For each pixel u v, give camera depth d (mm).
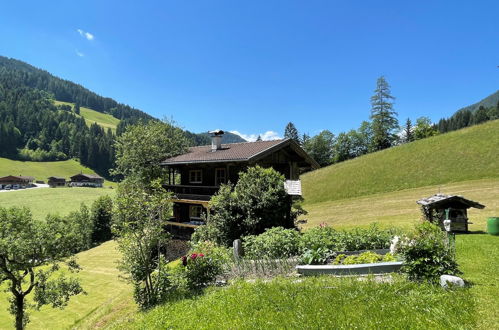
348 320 5898
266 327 6145
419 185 35719
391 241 11180
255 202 16984
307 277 9117
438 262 7469
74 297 21062
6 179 103188
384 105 68250
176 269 12211
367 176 43312
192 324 7156
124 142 34438
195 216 25328
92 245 52781
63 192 82938
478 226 17328
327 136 92312
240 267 11133
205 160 22094
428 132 81188
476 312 5723
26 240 16953
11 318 19828
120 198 12305
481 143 39469
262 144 22984
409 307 6145
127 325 9086
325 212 32156
